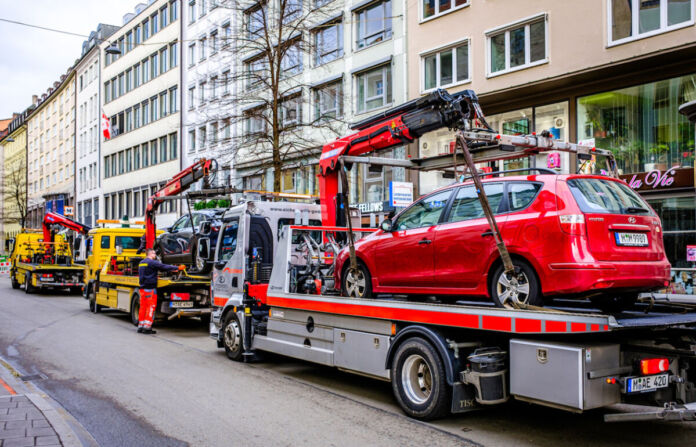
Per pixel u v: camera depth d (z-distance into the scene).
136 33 44.75
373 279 7.74
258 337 9.18
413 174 21.23
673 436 5.62
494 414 6.43
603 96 16.31
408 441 5.47
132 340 11.98
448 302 7.29
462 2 19.75
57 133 62.59
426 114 7.35
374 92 23.38
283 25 19.67
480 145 7.38
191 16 37.00
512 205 6.29
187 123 37.44
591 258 5.52
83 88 55.00
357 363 7.04
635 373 5.14
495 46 18.88
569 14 16.70
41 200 66.50
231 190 12.69
